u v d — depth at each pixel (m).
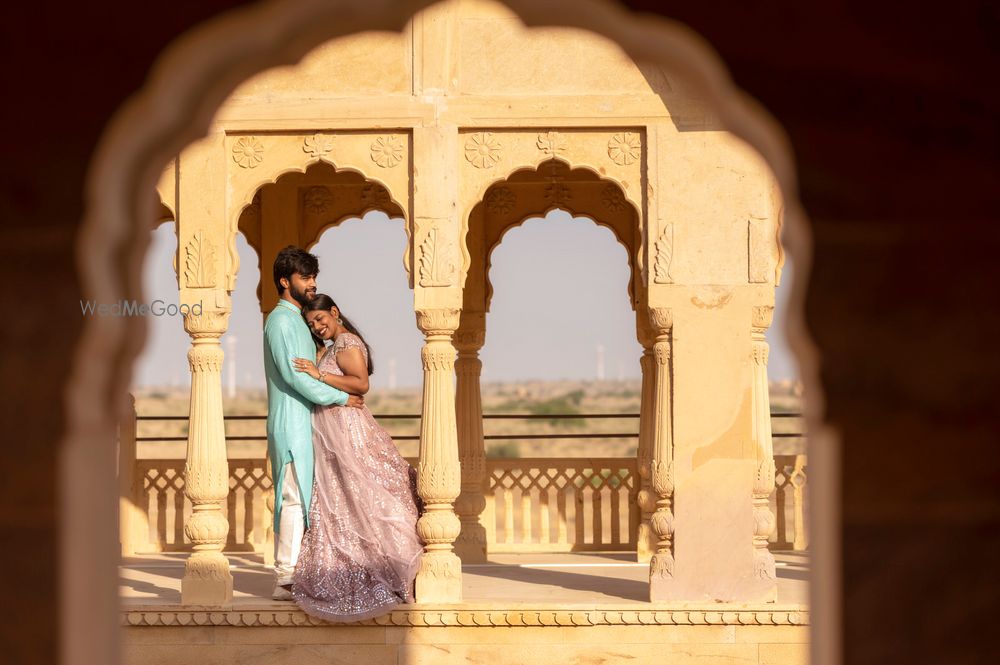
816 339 2.24
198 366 6.78
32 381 2.19
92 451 2.27
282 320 6.84
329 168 9.36
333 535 6.70
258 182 6.84
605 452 54.19
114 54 2.17
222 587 6.69
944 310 2.21
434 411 6.76
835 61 2.20
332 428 6.80
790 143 2.23
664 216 6.72
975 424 2.21
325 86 6.82
